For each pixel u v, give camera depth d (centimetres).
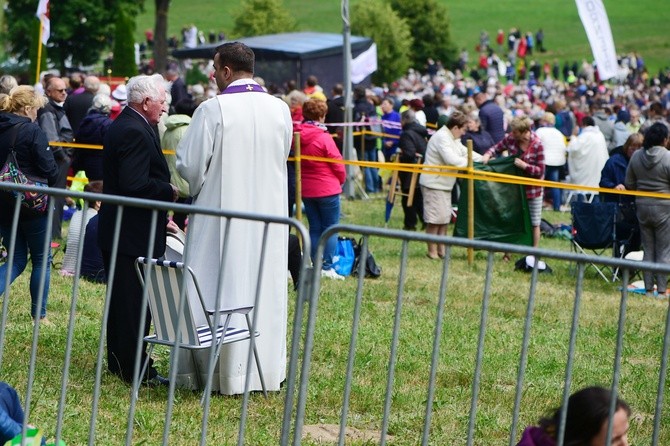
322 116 1444
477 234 1691
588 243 1602
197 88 2464
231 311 771
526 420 848
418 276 1500
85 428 742
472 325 1180
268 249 830
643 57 9406
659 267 525
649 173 1482
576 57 9375
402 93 4562
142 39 9156
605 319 1291
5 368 852
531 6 11038
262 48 3616
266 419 791
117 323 841
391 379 591
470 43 9794
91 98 1872
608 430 534
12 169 938
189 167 816
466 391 914
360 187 2462
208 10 10344
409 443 772
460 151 1672
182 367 843
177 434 748
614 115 3372
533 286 554
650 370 1053
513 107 3450
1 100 956
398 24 6644
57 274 1295
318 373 923
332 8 10338
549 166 2428
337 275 1423
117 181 831
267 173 827
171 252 1025
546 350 1095
